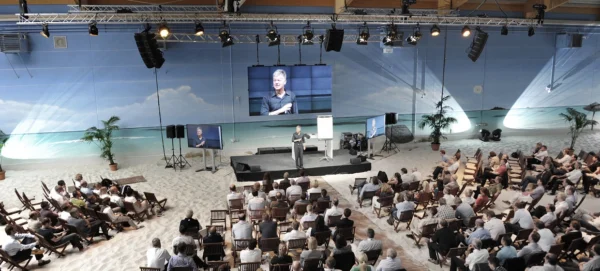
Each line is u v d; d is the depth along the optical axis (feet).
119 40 56.24
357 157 51.13
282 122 62.18
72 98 56.08
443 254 25.88
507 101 71.46
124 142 57.26
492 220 27.71
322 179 47.34
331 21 50.83
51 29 54.08
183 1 55.26
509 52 69.92
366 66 64.34
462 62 68.18
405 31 64.49
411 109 67.31
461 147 62.54
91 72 56.13
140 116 58.39
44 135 54.70
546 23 65.36
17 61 53.67
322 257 24.00
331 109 63.77
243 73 60.59
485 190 33.58
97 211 32.45
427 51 66.28
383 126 55.57
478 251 22.82
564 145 62.59
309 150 57.41
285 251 23.50
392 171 50.06
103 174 51.49
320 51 61.98
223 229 33.06
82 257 28.91
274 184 37.32
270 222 27.50
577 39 70.23
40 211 33.53
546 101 73.31
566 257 26.63
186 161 55.16
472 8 67.00
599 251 21.68
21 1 42.60
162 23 43.27
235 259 27.40
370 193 37.06
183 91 59.26
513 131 70.95
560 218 30.45
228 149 60.64
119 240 31.71
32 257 28.71
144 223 35.09
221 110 60.70
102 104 57.06
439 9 57.31
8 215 35.53
